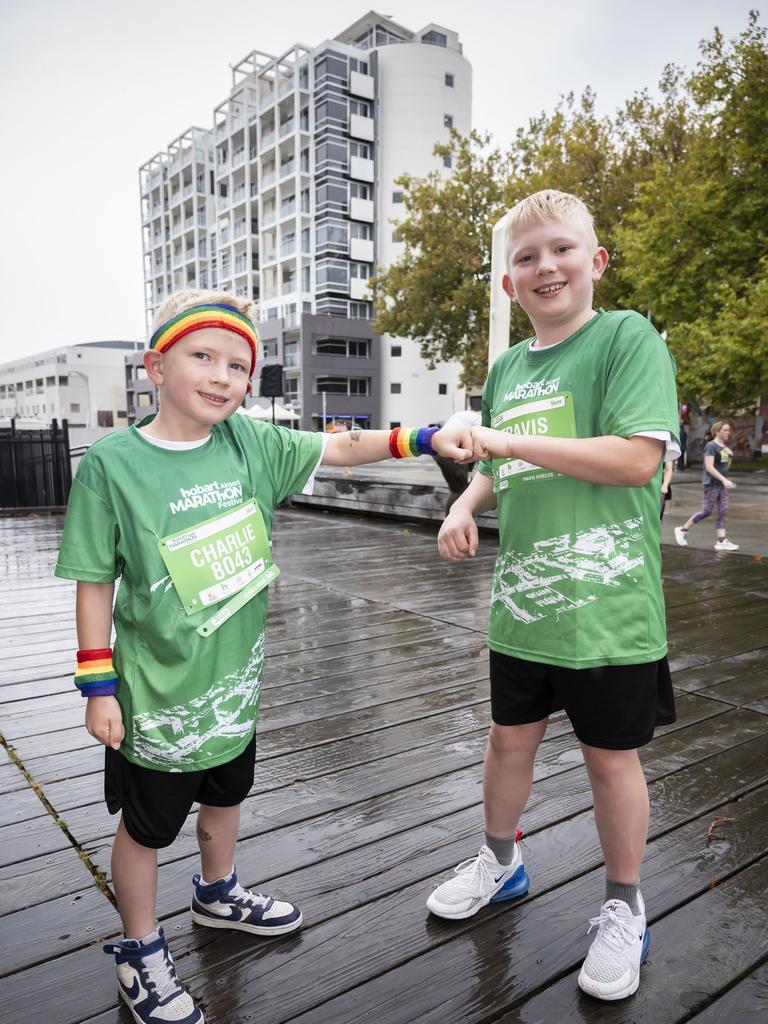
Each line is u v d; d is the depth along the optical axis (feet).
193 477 4.20
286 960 4.86
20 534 25.90
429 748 8.20
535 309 4.55
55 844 6.27
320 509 32.78
